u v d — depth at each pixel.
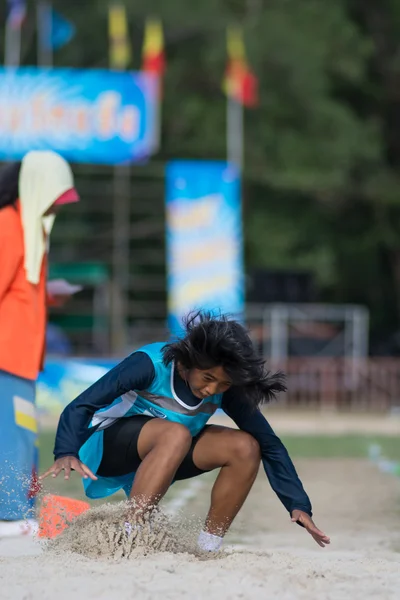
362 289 79.19
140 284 63.84
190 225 46.44
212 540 12.02
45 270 15.61
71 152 45.09
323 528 17.53
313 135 69.69
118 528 11.35
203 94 69.81
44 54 65.88
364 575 10.70
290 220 72.12
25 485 15.07
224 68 66.56
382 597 9.58
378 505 20.61
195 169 46.44
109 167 60.81
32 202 15.27
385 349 57.25
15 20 53.06
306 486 23.62
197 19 67.00
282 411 50.16
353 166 73.25
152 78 45.06
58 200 15.32
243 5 71.00
